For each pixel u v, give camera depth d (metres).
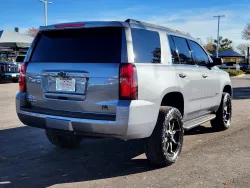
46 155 5.05
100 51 3.98
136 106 3.73
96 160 4.79
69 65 4.04
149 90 3.94
